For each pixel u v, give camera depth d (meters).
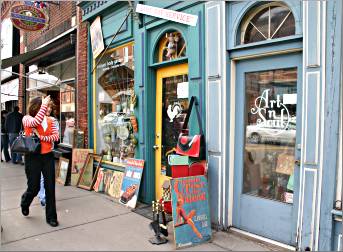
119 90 6.36
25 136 4.41
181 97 5.06
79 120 7.41
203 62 4.51
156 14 5.07
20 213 5.05
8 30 12.52
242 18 4.13
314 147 3.42
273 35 3.93
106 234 4.23
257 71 4.12
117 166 6.18
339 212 3.23
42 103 4.52
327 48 3.32
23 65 11.26
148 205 5.41
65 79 8.75
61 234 4.23
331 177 3.29
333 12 3.27
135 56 5.67
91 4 6.67
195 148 4.38
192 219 3.94
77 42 7.48
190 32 4.66
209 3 4.38
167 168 4.95
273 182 4.03
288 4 3.67
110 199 5.77
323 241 3.36
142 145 5.57
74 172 6.85
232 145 4.34
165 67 5.37
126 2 5.85
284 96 3.89
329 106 3.31
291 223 3.76
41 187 5.39
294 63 3.75
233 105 4.32
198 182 4.07
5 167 9.26
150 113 5.52
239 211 4.30
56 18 8.59
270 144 4.05
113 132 6.49
